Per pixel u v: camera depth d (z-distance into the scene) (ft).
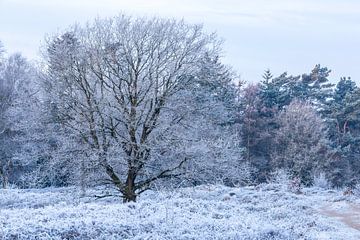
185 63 86.99
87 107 83.41
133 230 47.11
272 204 85.81
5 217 50.34
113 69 84.89
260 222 56.29
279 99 267.39
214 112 91.40
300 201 88.89
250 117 227.61
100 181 86.53
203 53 88.84
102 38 86.94
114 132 84.53
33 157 90.89
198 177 85.51
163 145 82.89
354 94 261.44
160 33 86.58
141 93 85.35
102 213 54.39
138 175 88.48
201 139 86.12
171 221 50.98
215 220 54.08
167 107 85.25
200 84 91.09
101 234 44.96
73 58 85.15
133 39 85.46
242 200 95.71
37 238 42.68
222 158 86.48
